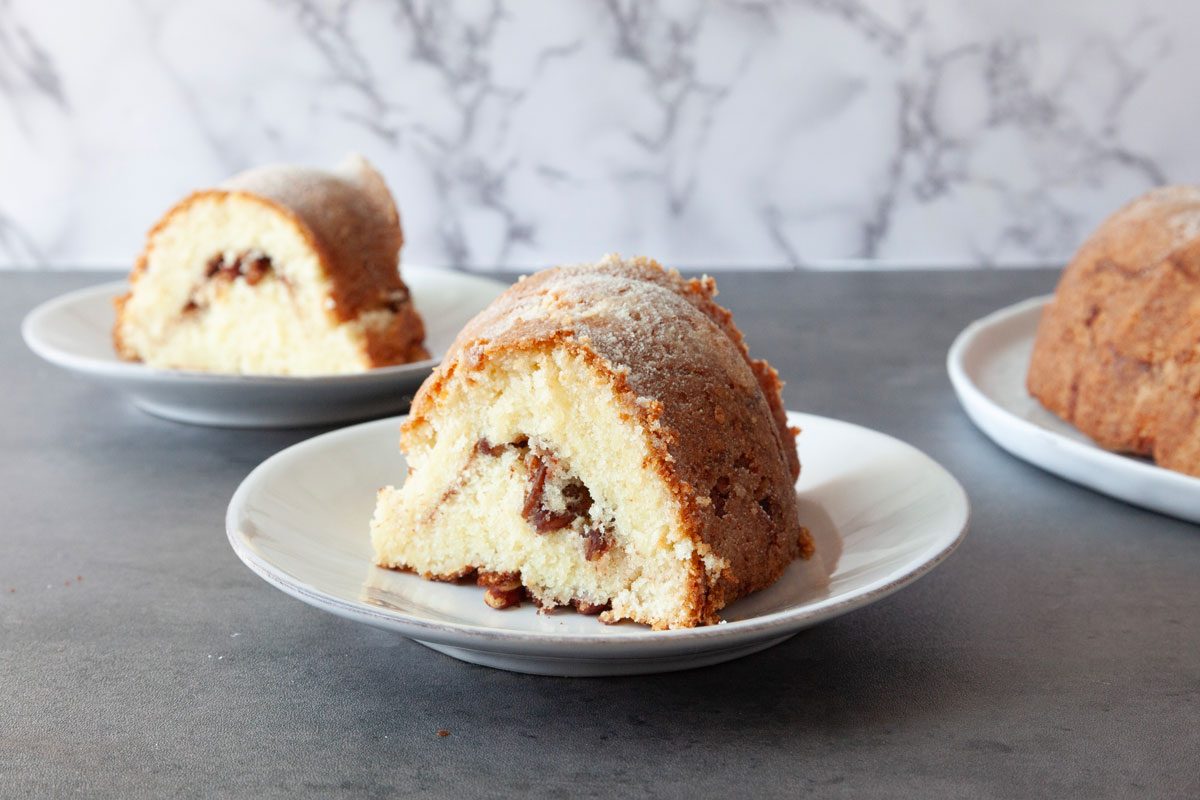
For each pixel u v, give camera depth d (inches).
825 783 15.1
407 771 15.3
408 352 27.0
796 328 30.0
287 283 26.2
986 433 23.2
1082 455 21.0
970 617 18.1
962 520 17.8
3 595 18.7
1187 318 22.2
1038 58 40.1
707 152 40.8
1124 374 22.9
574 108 40.3
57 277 36.1
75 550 19.9
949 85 40.3
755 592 17.8
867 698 16.4
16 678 16.9
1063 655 17.3
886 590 16.1
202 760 15.5
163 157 40.9
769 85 40.1
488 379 17.7
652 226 41.5
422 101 40.2
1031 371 25.0
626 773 15.2
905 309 32.1
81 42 39.9
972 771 15.3
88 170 41.1
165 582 19.0
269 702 16.4
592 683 16.7
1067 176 41.2
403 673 16.9
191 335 26.8
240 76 40.1
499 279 35.7
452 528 18.1
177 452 23.1
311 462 19.7
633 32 39.6
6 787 15.1
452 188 41.1
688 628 16.2
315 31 39.6
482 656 16.7
